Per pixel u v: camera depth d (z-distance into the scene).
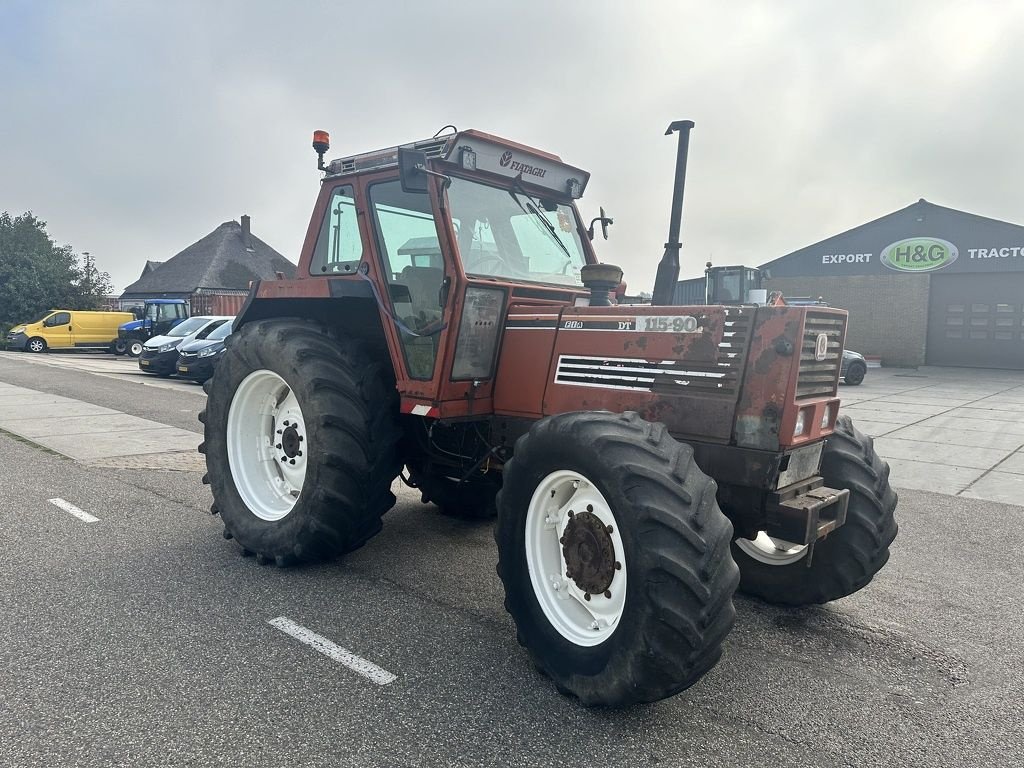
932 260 22.67
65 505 5.16
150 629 3.21
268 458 4.34
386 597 3.65
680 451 2.56
